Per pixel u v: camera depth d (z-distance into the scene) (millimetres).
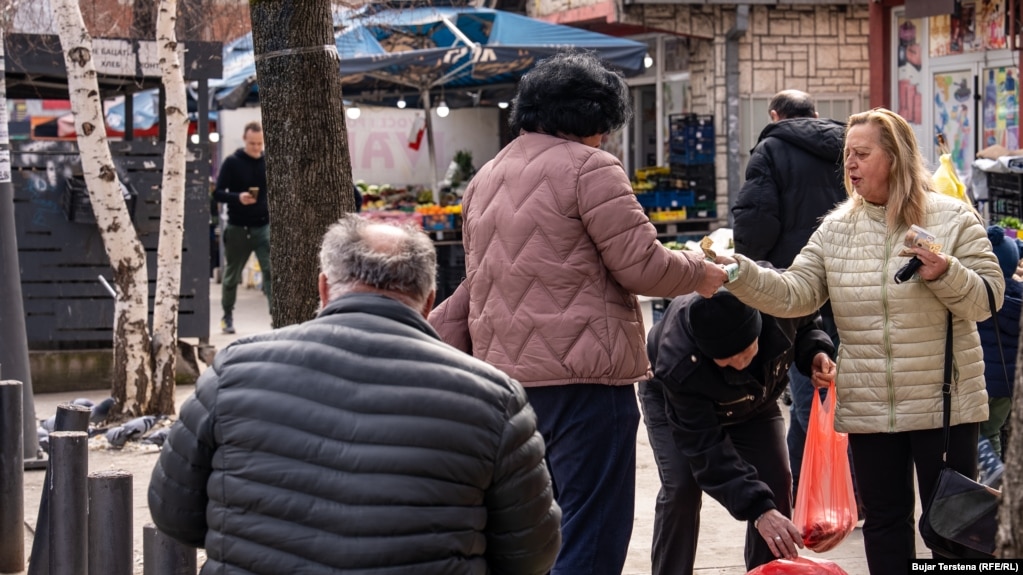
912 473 4508
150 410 8828
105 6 12219
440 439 2652
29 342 10734
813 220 6434
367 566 2586
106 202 8680
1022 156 11102
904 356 4312
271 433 2668
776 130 6527
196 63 10883
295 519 2625
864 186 4410
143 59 10633
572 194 4066
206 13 12531
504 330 4125
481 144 22500
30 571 4879
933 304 4297
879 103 17047
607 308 4094
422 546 2615
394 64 13289
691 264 4074
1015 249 6059
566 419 4102
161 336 8883
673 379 4352
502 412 2750
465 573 2686
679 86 19172
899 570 4414
